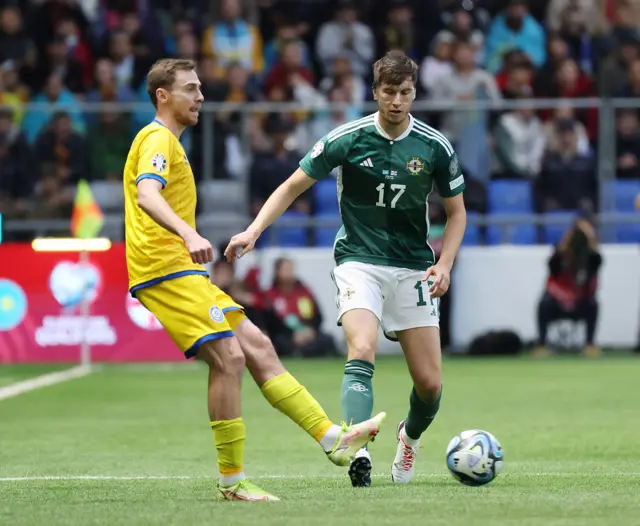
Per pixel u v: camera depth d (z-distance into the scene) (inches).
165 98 865.5
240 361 834.2
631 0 2955.2
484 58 2829.7
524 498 818.2
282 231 2421.3
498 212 2443.4
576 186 2445.9
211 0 2874.0
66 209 2354.8
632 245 2431.1
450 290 2415.1
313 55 2888.8
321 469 1061.1
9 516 755.4
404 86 899.4
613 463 1096.8
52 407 1647.4
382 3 2866.6
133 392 1834.4
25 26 2728.8
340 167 940.0
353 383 905.5
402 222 936.9
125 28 2677.2
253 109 2363.4
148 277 840.3
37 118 2365.9
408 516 733.3
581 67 2785.4
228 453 826.8
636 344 2438.5
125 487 921.5
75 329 2217.0
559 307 2370.8
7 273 2212.1
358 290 927.0
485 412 1563.7
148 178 823.7
